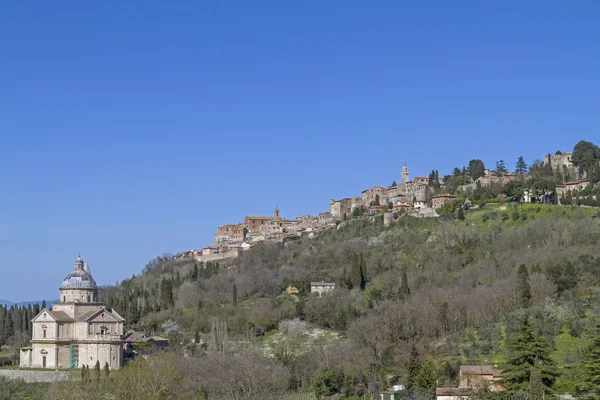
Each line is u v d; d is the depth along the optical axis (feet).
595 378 607.37
